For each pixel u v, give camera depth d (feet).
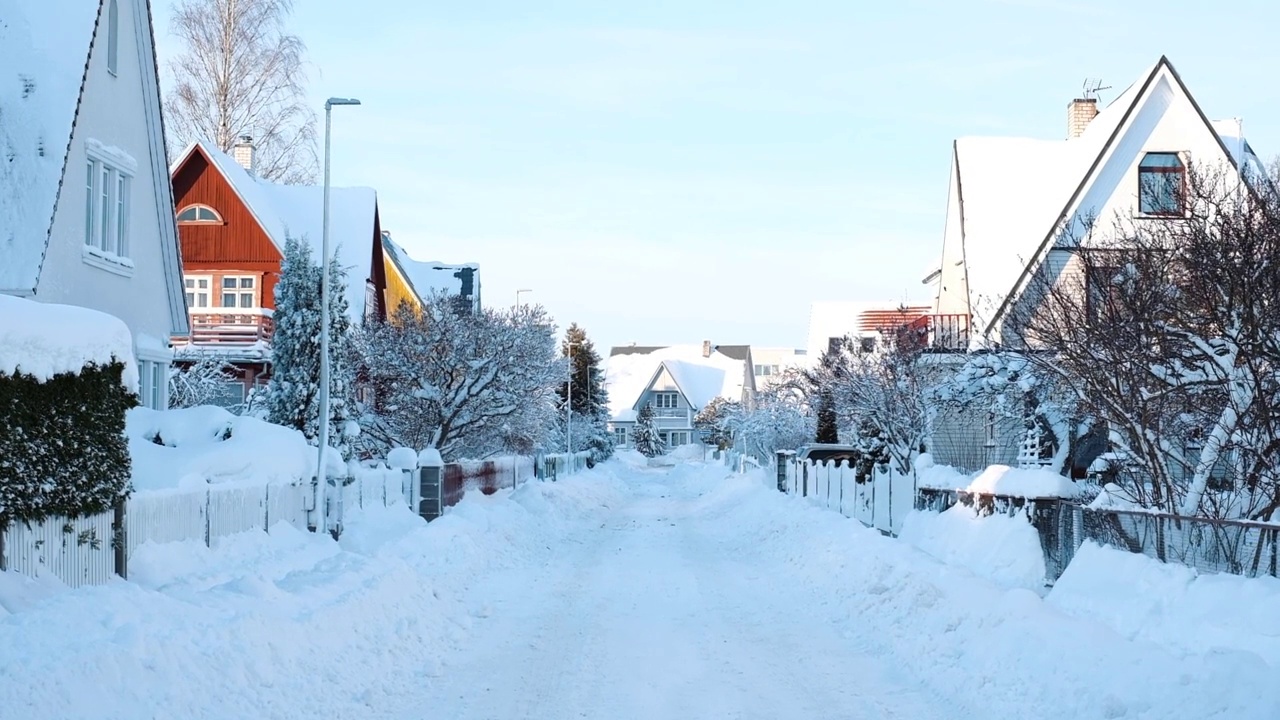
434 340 118.21
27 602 35.06
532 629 47.44
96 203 69.62
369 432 119.65
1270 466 45.19
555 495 124.67
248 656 33.01
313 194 161.27
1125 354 49.44
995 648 36.88
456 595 56.34
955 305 137.28
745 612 52.19
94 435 41.60
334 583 45.88
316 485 71.26
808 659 40.93
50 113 63.57
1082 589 41.39
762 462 196.85
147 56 76.23
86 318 41.86
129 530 45.32
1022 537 51.78
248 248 141.08
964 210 119.85
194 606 36.37
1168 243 57.88
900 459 105.09
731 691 35.76
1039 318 61.16
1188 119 108.06
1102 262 55.26
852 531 68.95
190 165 140.77
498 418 123.54
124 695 27.99
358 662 37.78
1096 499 49.44
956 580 46.88
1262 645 30.45
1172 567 37.22
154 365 79.46
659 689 36.06
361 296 150.10
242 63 150.51
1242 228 47.37
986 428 107.45
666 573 67.72
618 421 406.41
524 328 123.65
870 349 117.39
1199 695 27.53
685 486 196.03
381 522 80.84
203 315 136.05
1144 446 49.24
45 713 25.76
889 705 33.76
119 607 33.47
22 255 60.23
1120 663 31.68
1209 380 48.01
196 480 53.11
